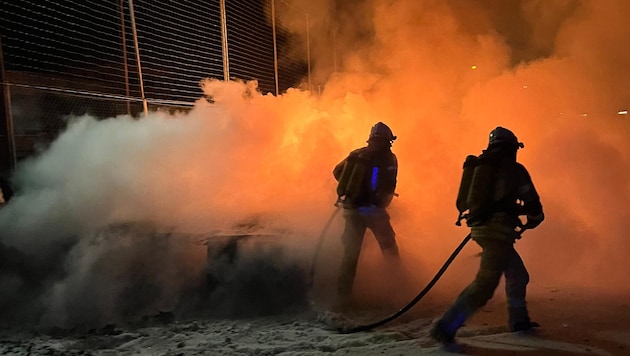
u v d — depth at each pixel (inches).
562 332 182.9
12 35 272.7
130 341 203.0
